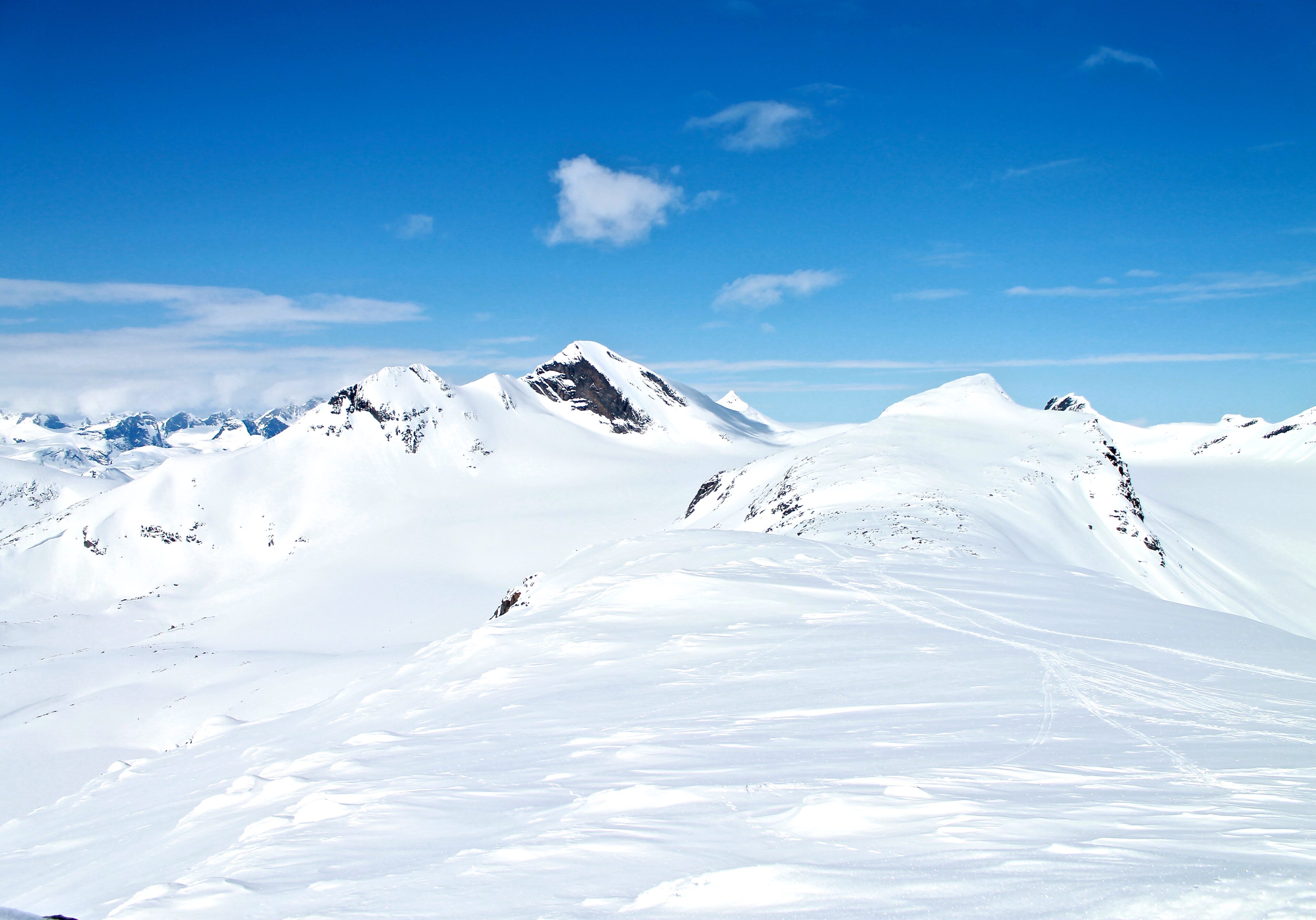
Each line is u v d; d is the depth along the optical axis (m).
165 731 57.75
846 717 10.38
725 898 4.61
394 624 101.56
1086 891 4.29
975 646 15.30
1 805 47.97
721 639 17.19
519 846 6.02
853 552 30.16
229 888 5.87
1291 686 11.75
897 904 4.29
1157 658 14.03
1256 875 4.35
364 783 9.44
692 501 117.38
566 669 16.28
